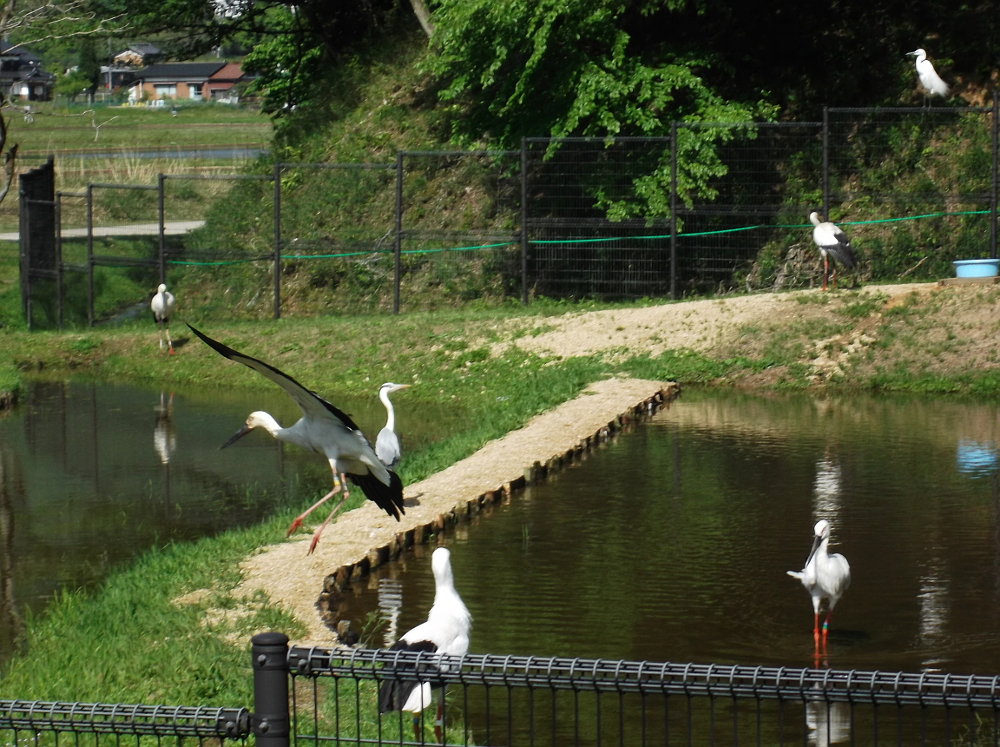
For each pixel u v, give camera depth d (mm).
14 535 12398
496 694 8281
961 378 18531
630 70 23312
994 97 21594
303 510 12320
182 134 59781
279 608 9242
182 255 27906
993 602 9781
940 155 24359
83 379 22219
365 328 22359
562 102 23750
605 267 24438
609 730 7715
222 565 10383
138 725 5375
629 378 19000
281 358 21906
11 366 22062
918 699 4855
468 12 22719
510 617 9539
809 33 26750
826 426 16594
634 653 8797
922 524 11922
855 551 11133
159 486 14375
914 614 9555
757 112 24000
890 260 23359
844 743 7492
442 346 21250
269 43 35312
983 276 20109
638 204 23484
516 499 13180
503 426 16266
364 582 10430
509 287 24984
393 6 33344
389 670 5266
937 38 26906
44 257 27594
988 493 12984
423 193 26875
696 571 10641
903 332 19500
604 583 10352
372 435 16906
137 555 11633
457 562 11000
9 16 28094
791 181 24625
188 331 23922
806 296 20672
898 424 16625
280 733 5234
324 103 30812
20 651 9000
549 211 25125
